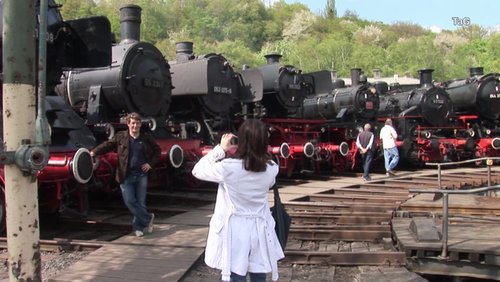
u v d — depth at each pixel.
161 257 5.60
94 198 10.42
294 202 9.51
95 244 6.17
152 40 77.06
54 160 6.72
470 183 12.74
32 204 3.29
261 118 13.68
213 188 11.63
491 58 76.00
